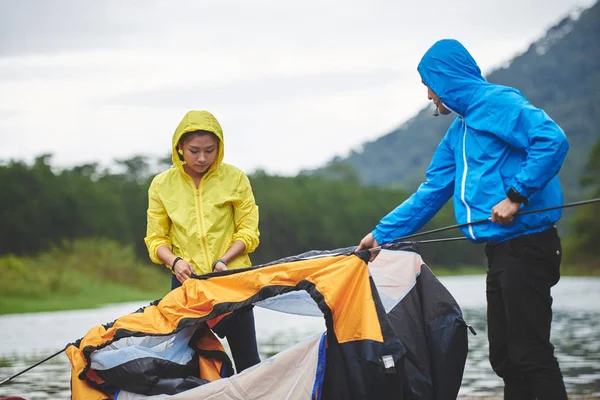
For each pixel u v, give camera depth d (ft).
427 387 17.13
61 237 229.25
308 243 338.95
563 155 16.14
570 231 347.15
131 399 17.60
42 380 34.53
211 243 19.17
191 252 19.19
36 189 229.25
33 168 233.96
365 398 16.10
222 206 19.39
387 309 17.66
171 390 17.42
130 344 18.12
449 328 17.44
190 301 17.90
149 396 17.49
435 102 18.10
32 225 221.66
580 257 328.49
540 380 16.84
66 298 146.00
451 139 18.37
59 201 229.66
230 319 18.37
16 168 226.99
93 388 17.95
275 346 44.52
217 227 19.29
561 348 41.70
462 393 27.43
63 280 157.38
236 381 17.07
